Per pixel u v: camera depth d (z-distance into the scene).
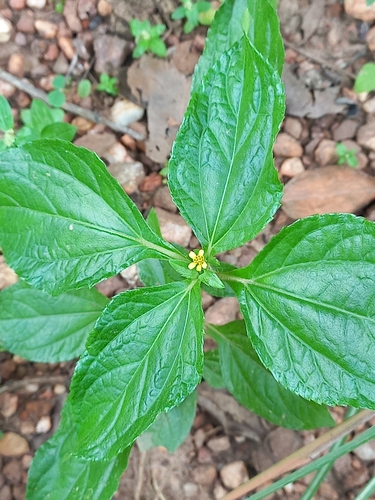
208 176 0.17
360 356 0.15
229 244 0.17
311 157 0.34
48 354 0.25
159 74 0.33
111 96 0.34
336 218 0.14
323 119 0.34
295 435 0.30
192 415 0.26
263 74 0.15
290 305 0.15
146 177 0.33
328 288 0.15
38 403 0.31
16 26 0.34
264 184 0.15
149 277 0.23
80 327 0.25
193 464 0.31
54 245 0.16
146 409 0.15
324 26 0.33
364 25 0.33
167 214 0.32
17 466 0.30
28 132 0.27
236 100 0.16
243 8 0.19
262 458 0.30
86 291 0.25
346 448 0.18
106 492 0.21
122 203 0.16
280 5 0.33
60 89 0.34
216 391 0.31
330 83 0.33
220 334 0.23
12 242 0.16
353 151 0.33
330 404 0.15
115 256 0.16
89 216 0.16
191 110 0.16
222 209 0.17
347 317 0.15
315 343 0.15
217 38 0.20
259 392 0.23
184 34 0.34
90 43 0.34
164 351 0.16
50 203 0.16
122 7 0.33
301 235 0.15
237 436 0.31
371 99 0.33
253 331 0.16
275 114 0.15
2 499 0.29
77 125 0.34
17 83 0.33
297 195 0.32
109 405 0.15
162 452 0.31
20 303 0.24
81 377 0.15
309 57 0.34
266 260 0.16
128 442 0.15
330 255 0.15
